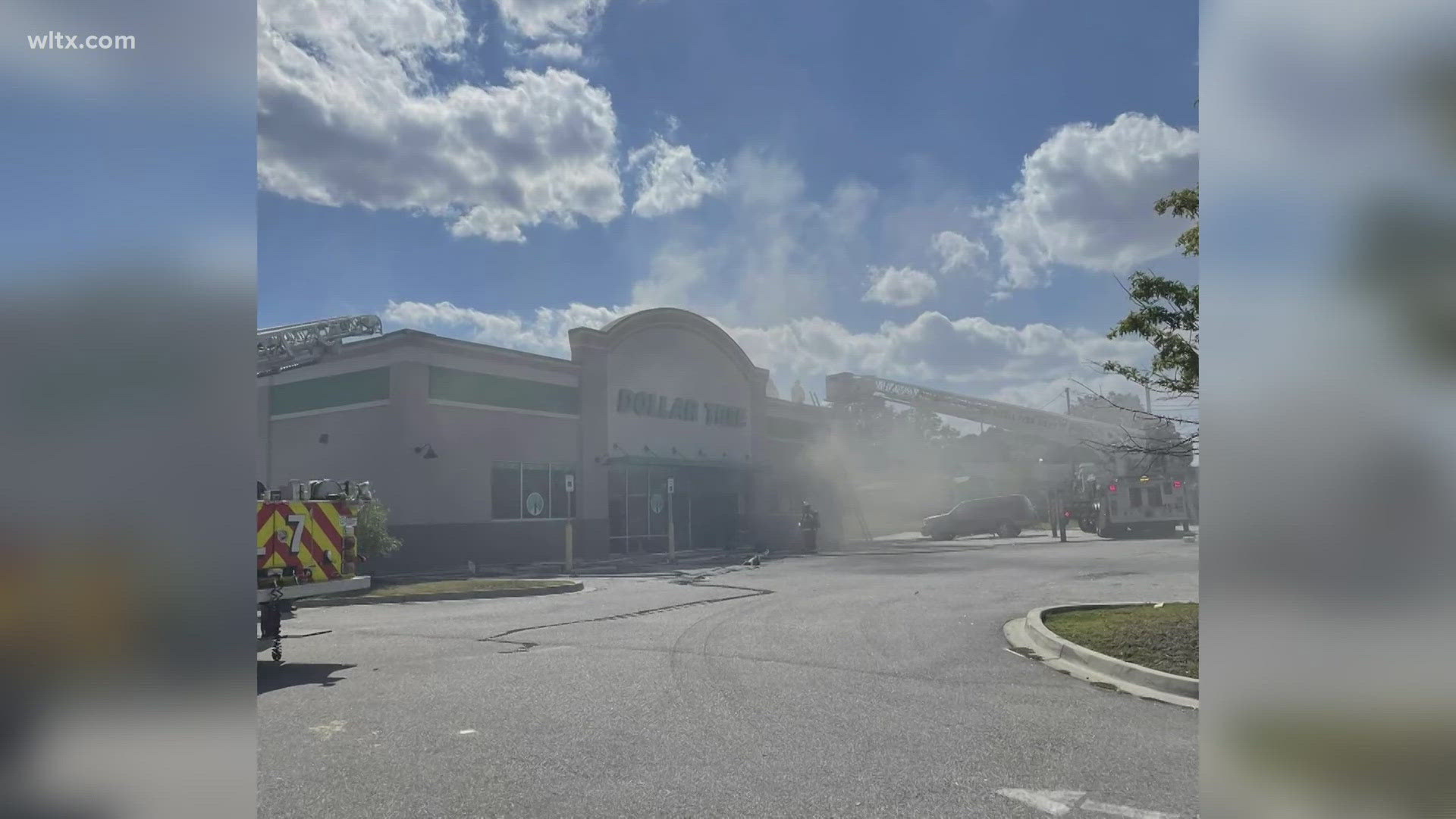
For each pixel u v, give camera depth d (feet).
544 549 93.76
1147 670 28.99
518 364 93.50
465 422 87.45
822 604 51.39
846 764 20.56
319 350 81.87
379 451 83.41
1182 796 18.25
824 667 31.83
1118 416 120.78
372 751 22.08
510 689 28.84
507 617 49.39
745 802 18.20
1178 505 121.90
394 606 57.88
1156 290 33.42
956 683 29.09
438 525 83.41
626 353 107.24
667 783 19.44
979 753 21.27
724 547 112.68
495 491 90.17
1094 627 37.29
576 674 31.17
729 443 123.95
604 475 101.76
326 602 59.72
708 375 120.98
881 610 48.03
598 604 55.11
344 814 17.80
